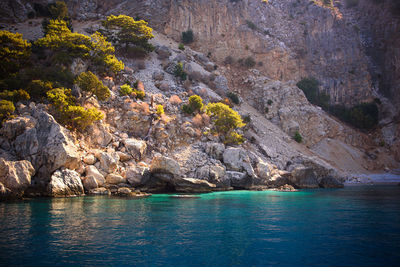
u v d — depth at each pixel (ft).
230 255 32.81
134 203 73.10
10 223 47.91
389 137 243.19
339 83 273.13
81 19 233.14
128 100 134.10
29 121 91.30
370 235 42.09
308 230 44.91
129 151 113.70
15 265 29.04
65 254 32.60
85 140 107.04
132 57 193.36
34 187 82.74
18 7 211.82
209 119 152.15
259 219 53.47
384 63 281.33
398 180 187.83
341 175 170.91
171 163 105.09
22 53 123.75
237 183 120.98
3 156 83.41
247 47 268.82
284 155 167.73
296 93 229.04
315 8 304.30
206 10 269.64
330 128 227.81
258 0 305.73
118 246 35.83
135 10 255.70
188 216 55.88
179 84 184.24
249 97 233.55
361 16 312.50
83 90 118.32
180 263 30.09
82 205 68.28
